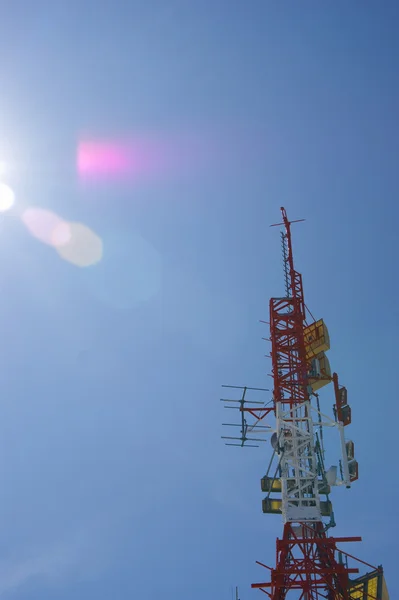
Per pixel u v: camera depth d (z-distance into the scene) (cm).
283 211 8075
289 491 6681
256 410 7112
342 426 6800
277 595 6153
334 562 6238
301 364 7119
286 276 7706
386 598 6000
